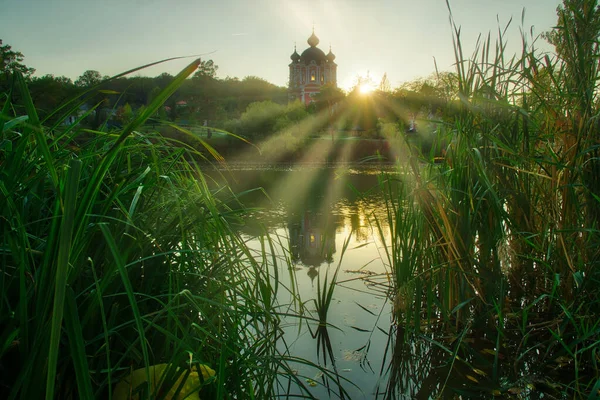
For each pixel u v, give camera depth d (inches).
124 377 53.7
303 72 3848.4
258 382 65.5
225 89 4156.0
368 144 1227.2
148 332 60.7
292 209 301.9
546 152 95.6
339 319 107.1
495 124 96.5
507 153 94.1
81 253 44.7
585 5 82.0
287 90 4338.1
